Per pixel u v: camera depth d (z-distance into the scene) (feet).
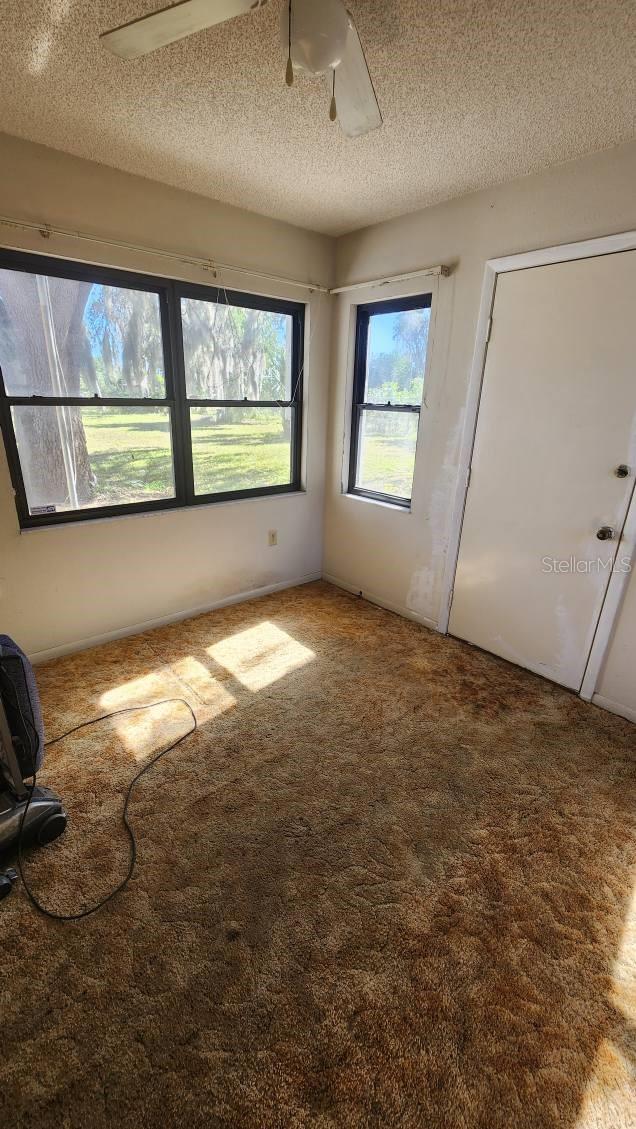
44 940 4.14
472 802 5.72
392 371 10.05
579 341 6.89
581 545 7.43
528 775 6.16
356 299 10.05
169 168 7.23
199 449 9.69
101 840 5.09
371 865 4.90
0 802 4.87
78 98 5.47
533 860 4.99
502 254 7.56
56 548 8.16
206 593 10.51
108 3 4.10
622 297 6.38
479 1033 3.59
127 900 4.49
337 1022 3.64
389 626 10.18
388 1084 3.32
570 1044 3.55
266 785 5.89
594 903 4.56
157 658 8.68
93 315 7.83
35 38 4.48
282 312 10.19
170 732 6.78
